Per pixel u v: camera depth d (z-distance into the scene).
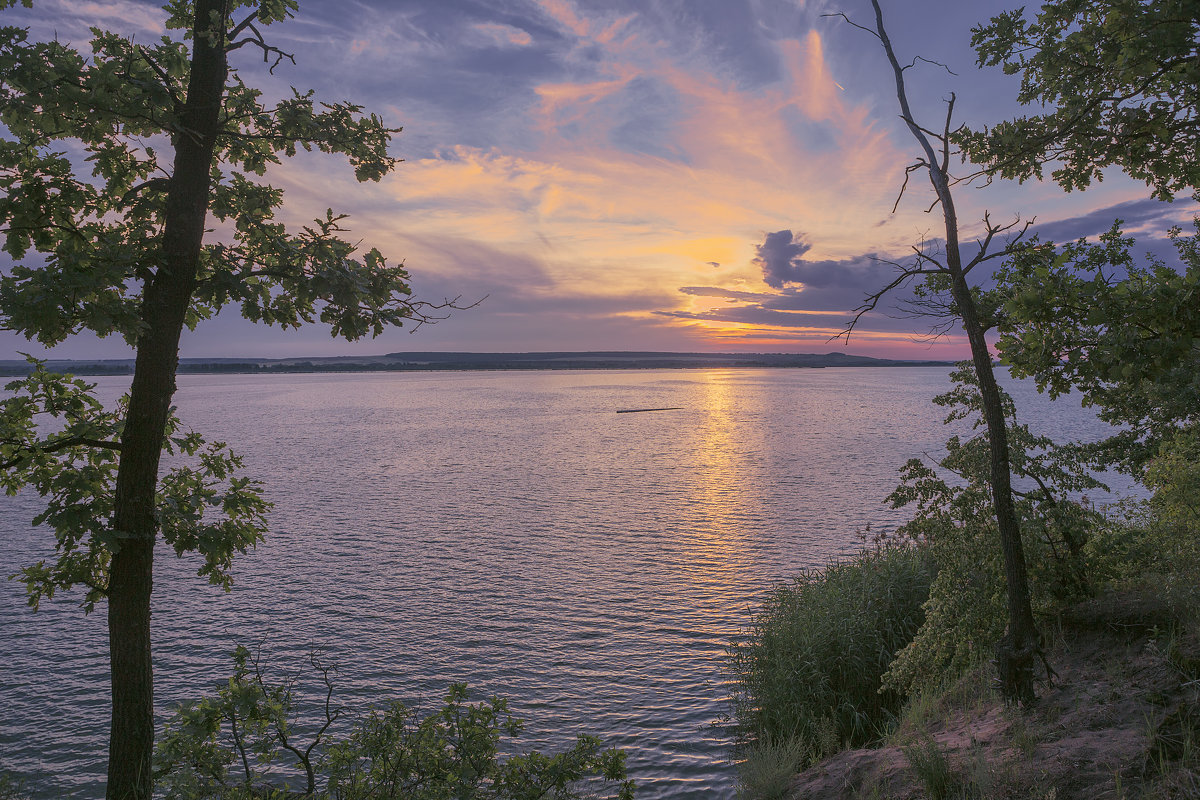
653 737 14.10
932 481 10.83
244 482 7.94
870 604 13.99
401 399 192.75
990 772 6.99
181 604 23.78
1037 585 10.13
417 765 7.66
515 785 7.63
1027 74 8.53
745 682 14.67
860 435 82.62
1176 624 8.37
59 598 24.73
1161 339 6.34
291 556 30.28
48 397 7.07
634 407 153.25
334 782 7.65
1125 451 11.87
